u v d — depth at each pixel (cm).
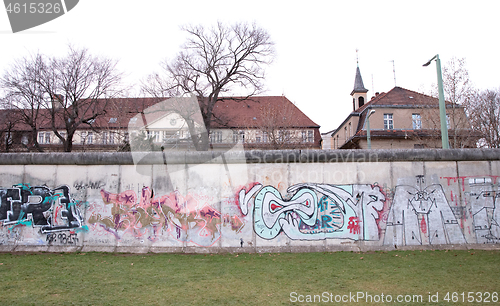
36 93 2816
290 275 736
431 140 3008
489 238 996
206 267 815
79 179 1045
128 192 1030
